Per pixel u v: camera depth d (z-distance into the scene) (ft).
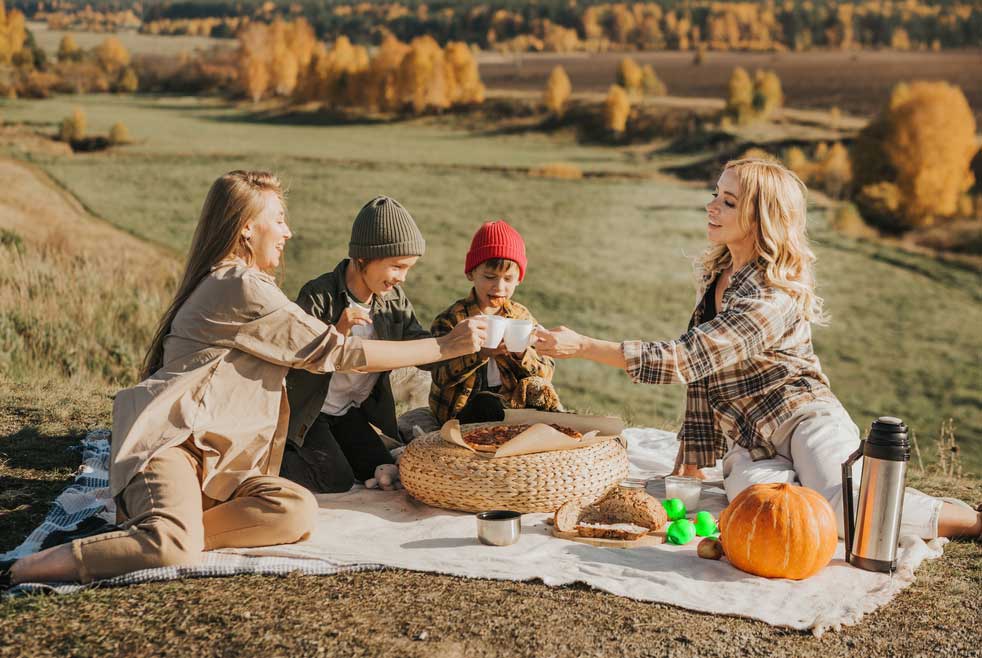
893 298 98.89
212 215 10.84
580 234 103.24
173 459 9.80
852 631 8.73
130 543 9.25
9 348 22.24
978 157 104.73
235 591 9.05
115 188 83.56
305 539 10.55
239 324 10.27
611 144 114.93
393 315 13.67
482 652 7.92
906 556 10.34
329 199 100.83
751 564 9.78
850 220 107.55
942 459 17.85
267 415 10.51
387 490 13.05
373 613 8.62
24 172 80.74
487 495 11.25
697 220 104.37
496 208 105.19
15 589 8.99
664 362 11.46
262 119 106.42
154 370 11.03
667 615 8.84
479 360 13.15
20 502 11.74
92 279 28.73
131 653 7.80
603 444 12.14
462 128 115.44
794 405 11.91
